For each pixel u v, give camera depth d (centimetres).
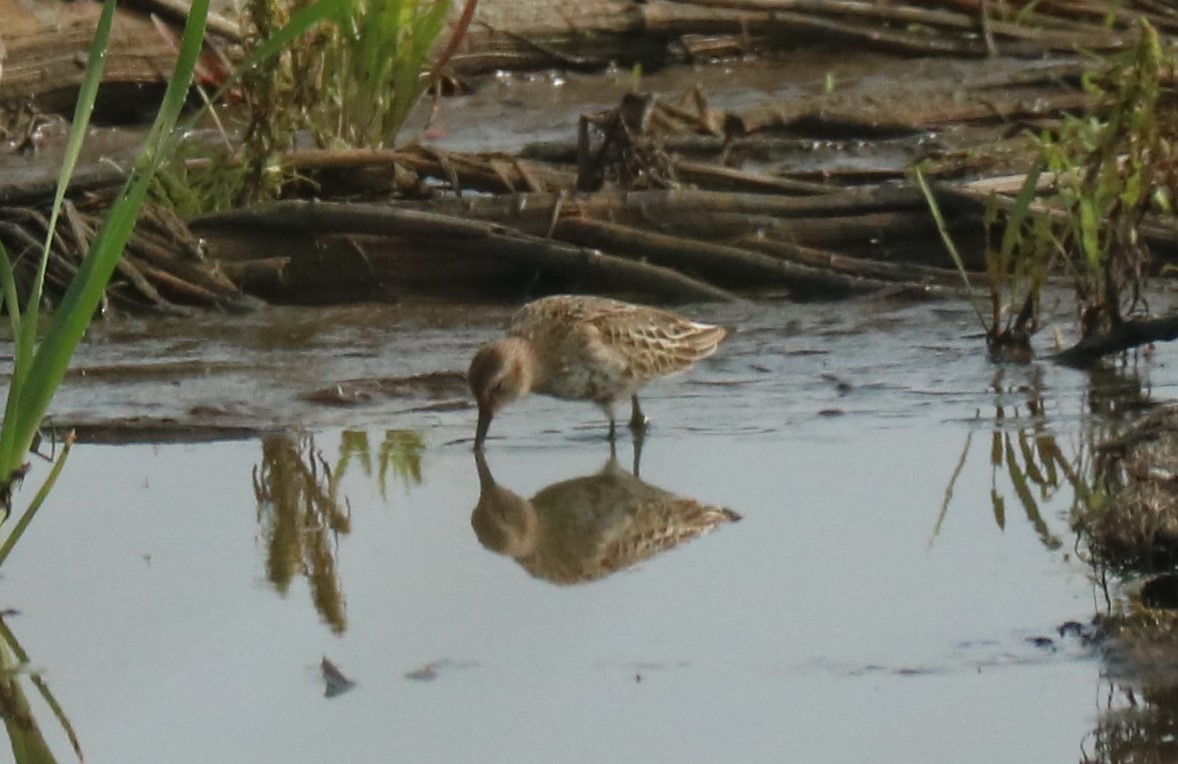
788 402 1246
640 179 1566
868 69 2152
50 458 1164
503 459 1165
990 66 2112
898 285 1446
